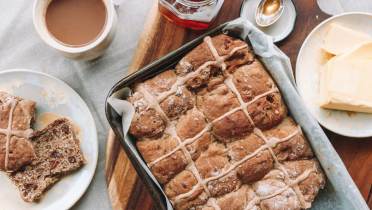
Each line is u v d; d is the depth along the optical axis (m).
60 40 0.56
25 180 0.59
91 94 0.61
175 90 0.53
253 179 0.54
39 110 0.60
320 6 0.59
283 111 0.54
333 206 0.56
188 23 0.57
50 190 0.60
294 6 0.59
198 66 0.53
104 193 0.61
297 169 0.54
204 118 0.54
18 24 0.62
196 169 0.53
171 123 0.54
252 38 0.54
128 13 0.61
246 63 0.54
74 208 0.61
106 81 0.61
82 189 0.60
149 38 0.59
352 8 0.60
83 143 0.60
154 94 0.53
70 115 0.60
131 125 0.53
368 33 0.58
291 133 0.54
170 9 0.55
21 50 0.62
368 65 0.56
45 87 0.60
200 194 0.53
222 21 0.59
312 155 0.55
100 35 0.56
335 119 0.58
